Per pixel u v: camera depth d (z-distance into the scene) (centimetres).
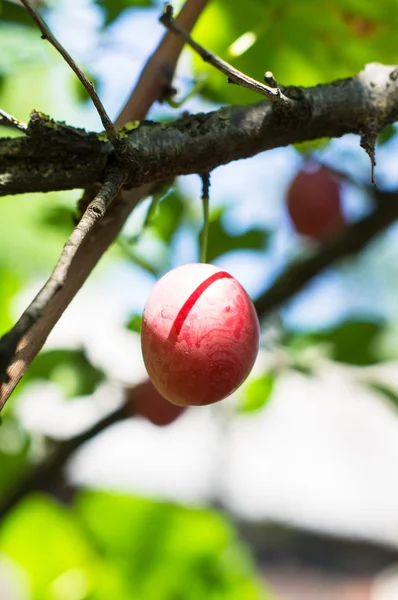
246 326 44
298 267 66
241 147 43
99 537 69
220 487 132
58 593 69
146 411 64
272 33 58
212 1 58
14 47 60
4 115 40
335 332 70
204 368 43
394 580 128
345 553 132
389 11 56
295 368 69
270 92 40
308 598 126
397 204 66
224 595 69
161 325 43
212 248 73
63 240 65
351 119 44
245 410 73
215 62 40
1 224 64
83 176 40
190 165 42
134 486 124
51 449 67
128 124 42
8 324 73
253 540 130
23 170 40
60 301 41
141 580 69
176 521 68
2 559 70
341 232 68
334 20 57
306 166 74
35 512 68
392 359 69
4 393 39
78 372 66
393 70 44
